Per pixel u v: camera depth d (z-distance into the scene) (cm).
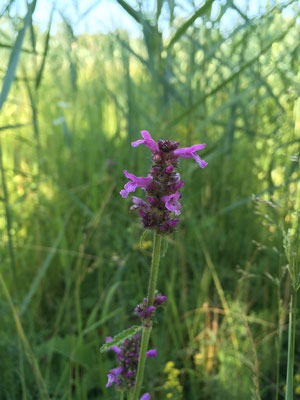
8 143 46
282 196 24
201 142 41
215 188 39
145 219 14
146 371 28
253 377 21
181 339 30
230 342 28
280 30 33
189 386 28
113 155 46
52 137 49
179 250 35
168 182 14
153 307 14
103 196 40
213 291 35
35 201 37
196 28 33
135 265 34
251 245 36
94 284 36
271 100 38
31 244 38
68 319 31
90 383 28
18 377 27
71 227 39
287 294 27
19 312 29
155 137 36
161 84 35
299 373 27
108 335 30
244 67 25
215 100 42
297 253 16
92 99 50
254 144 39
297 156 21
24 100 43
